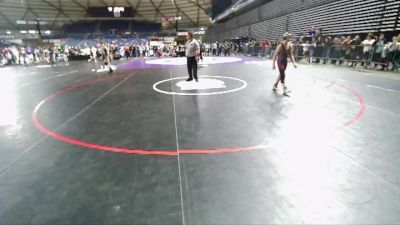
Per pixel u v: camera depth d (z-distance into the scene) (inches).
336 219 83.8
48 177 116.3
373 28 527.8
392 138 147.9
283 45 264.7
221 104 238.7
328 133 158.4
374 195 95.5
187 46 366.0
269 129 167.9
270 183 105.5
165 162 126.5
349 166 117.3
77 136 168.1
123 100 270.4
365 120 181.0
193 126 179.3
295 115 196.5
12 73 627.5
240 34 1509.6
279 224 82.4
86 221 86.5
